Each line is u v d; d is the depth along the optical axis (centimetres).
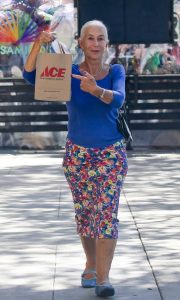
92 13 2342
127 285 1095
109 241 1020
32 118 2380
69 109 1035
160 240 1333
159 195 1712
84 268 1173
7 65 2361
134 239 1341
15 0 2317
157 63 2372
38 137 2386
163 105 2391
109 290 1027
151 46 2369
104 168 1021
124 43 2367
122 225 1440
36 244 1313
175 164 2128
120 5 2353
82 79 991
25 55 2348
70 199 1675
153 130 2384
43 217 1515
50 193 1739
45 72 1012
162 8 2362
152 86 2384
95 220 1030
